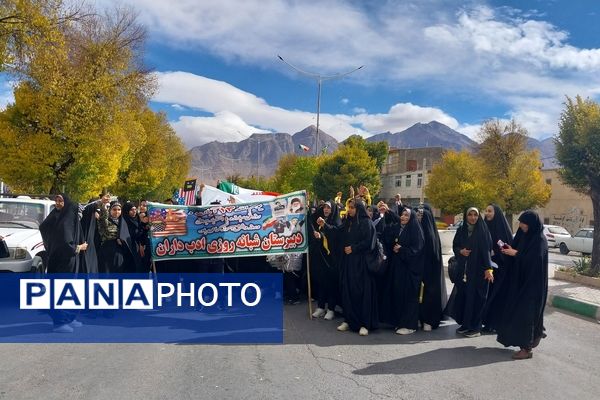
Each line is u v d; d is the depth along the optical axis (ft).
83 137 77.36
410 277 23.82
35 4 46.39
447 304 25.03
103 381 16.52
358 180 179.01
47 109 75.31
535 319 20.16
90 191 86.33
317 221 27.61
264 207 27.94
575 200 153.28
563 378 17.93
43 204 36.01
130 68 81.87
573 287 36.22
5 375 17.01
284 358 19.47
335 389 16.22
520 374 18.24
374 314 23.86
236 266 30.73
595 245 40.57
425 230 24.73
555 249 101.86
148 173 147.74
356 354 20.24
